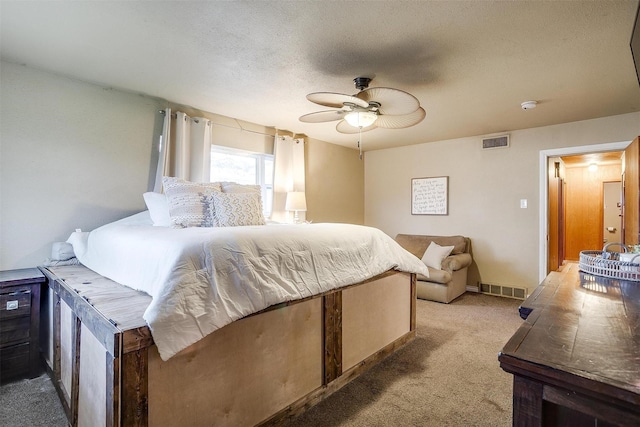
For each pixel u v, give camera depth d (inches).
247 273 64.3
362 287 95.0
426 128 171.6
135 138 124.1
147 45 88.6
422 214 209.5
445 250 171.0
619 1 68.5
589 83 111.6
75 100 110.8
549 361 29.9
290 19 76.1
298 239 79.0
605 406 26.5
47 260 105.4
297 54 92.9
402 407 77.1
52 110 106.5
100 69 103.7
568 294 54.4
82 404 63.0
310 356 79.4
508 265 178.2
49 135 106.1
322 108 139.9
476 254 189.0
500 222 180.9
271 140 171.3
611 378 26.8
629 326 38.9
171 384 54.1
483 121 158.1
